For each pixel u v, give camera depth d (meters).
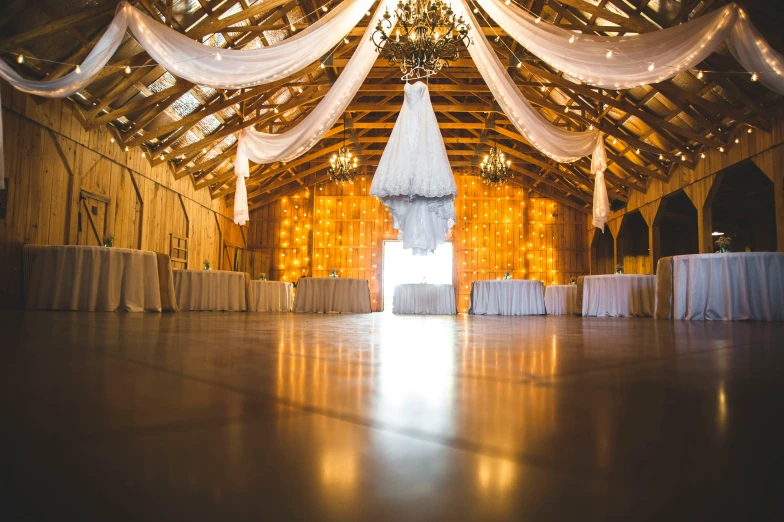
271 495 0.49
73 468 0.56
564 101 10.39
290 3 7.29
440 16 4.67
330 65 8.38
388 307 14.86
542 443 0.69
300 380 1.21
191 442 0.67
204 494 0.49
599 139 7.26
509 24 5.02
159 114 8.60
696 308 5.57
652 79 4.82
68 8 5.67
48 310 5.21
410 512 0.45
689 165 9.60
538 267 14.65
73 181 7.24
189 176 11.23
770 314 5.09
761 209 12.22
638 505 0.47
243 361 1.55
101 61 5.02
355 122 12.09
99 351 1.72
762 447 0.67
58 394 0.99
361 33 8.24
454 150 13.95
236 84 5.11
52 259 5.39
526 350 2.05
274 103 10.42
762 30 5.82
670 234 13.95
